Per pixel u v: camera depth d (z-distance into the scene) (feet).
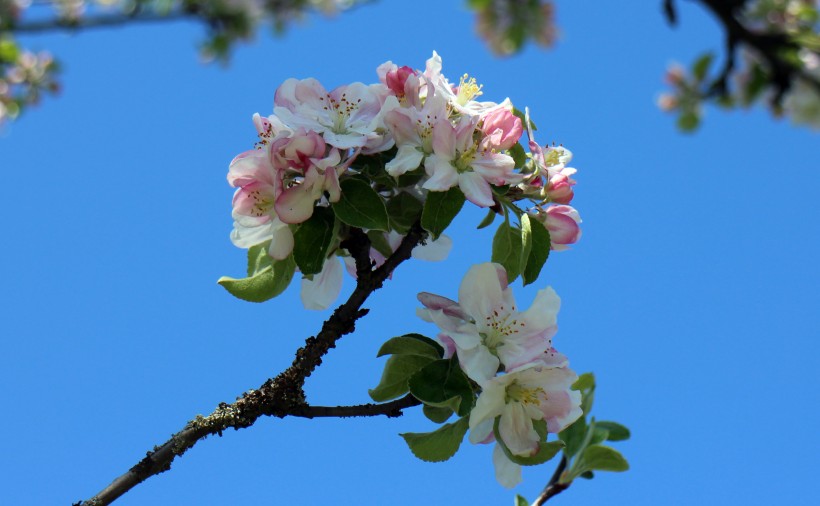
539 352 3.55
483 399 3.52
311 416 3.57
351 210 3.55
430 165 3.56
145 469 3.54
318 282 3.71
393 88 3.65
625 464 3.53
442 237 3.73
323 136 3.60
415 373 3.55
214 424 3.55
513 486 3.58
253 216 3.59
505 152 3.61
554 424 3.55
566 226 3.64
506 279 3.59
